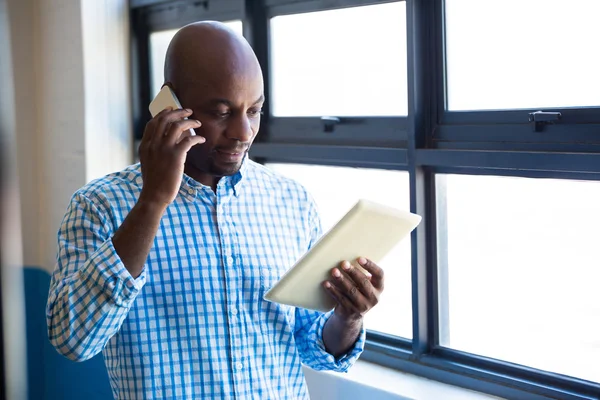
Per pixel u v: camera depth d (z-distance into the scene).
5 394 0.88
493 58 1.70
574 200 1.58
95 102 2.63
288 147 2.12
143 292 1.15
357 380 1.86
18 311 0.89
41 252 2.96
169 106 1.11
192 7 2.50
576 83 1.55
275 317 1.23
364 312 1.14
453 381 1.79
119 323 1.06
